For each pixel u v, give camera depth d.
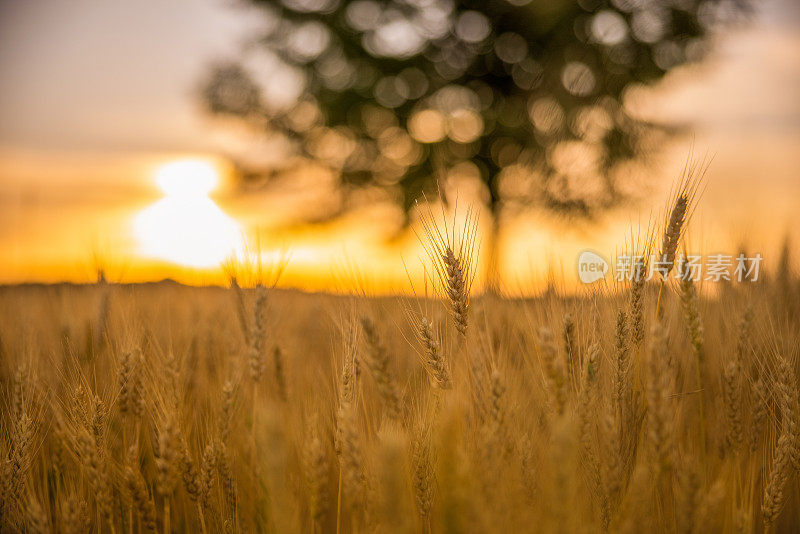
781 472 1.93
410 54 13.79
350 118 13.69
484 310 2.24
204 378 2.71
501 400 1.74
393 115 13.77
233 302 2.47
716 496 1.63
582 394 1.91
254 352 2.08
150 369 2.36
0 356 2.62
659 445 1.64
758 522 2.14
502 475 1.66
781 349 2.38
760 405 2.13
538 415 2.12
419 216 2.03
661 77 13.24
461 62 14.09
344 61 13.98
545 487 1.71
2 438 2.21
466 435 1.80
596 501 1.83
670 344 2.27
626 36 13.31
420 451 1.87
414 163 13.41
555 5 12.76
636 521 1.57
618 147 13.12
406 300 2.13
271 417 1.53
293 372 2.68
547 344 1.76
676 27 13.06
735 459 2.10
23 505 2.02
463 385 1.93
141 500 1.89
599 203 12.76
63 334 2.60
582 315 2.25
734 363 2.10
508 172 13.40
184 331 2.87
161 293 2.99
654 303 2.34
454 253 1.99
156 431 2.22
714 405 2.32
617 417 1.96
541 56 13.53
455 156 13.19
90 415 2.09
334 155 14.12
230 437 2.19
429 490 1.85
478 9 13.58
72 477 2.23
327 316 2.83
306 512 2.08
